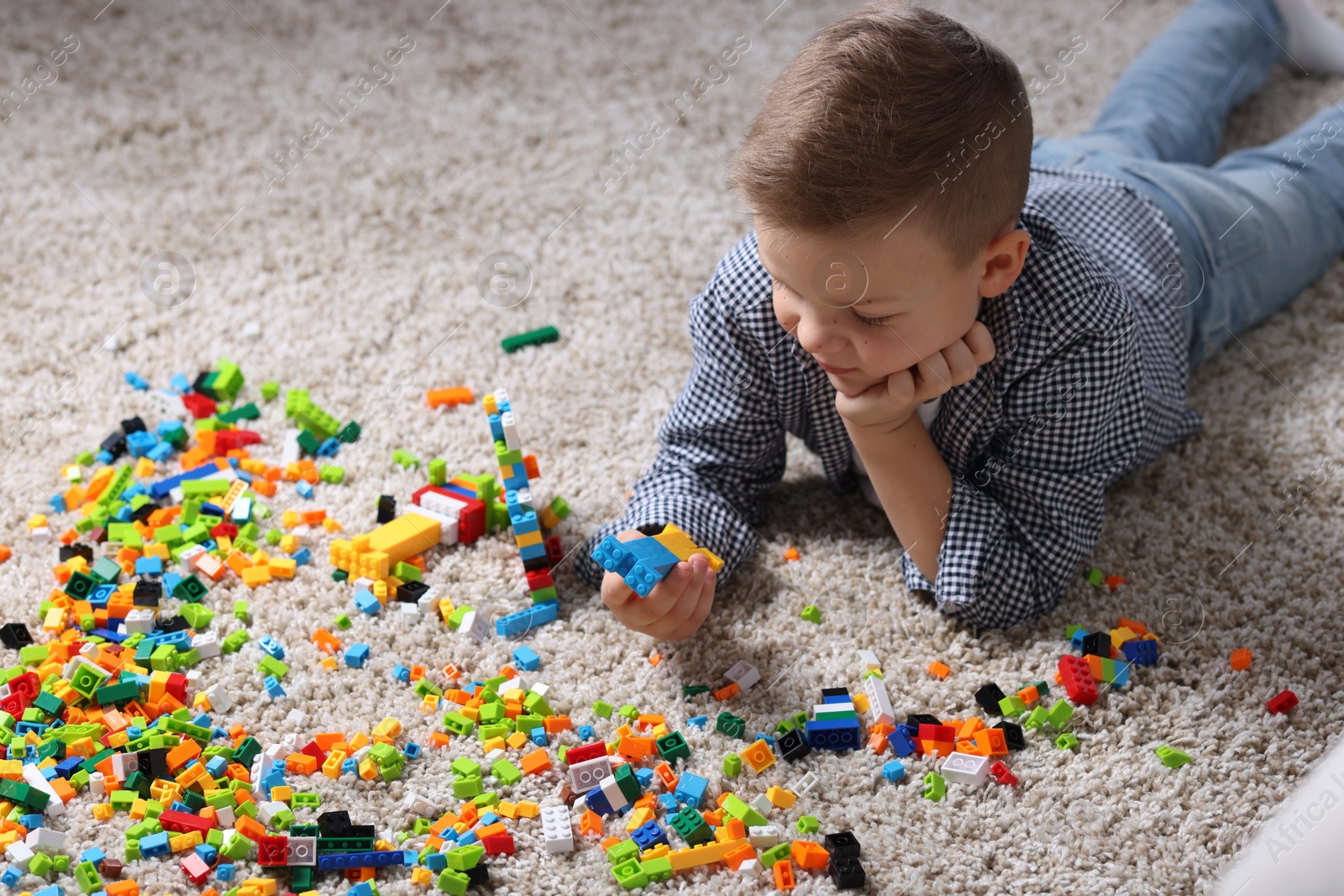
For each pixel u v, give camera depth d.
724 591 1.22
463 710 1.08
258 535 1.29
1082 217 1.30
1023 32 2.00
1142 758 1.04
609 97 1.94
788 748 1.04
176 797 0.98
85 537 1.28
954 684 1.11
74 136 1.87
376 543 1.23
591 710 1.09
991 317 1.09
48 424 1.43
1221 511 1.30
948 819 0.99
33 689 1.08
